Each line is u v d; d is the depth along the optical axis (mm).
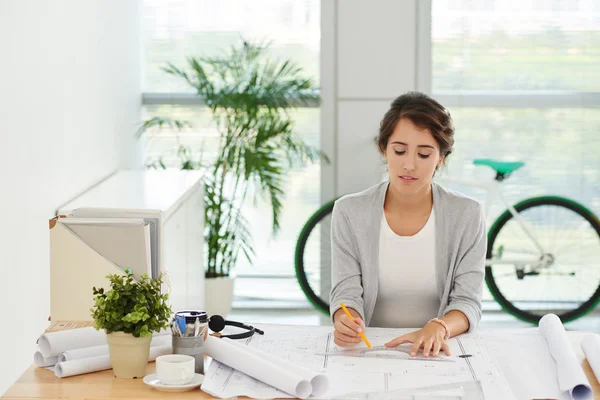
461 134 4500
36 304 2570
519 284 4668
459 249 2170
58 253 2256
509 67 4449
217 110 4453
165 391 1608
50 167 2680
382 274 2188
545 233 4590
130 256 2246
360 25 4336
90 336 1780
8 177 2305
